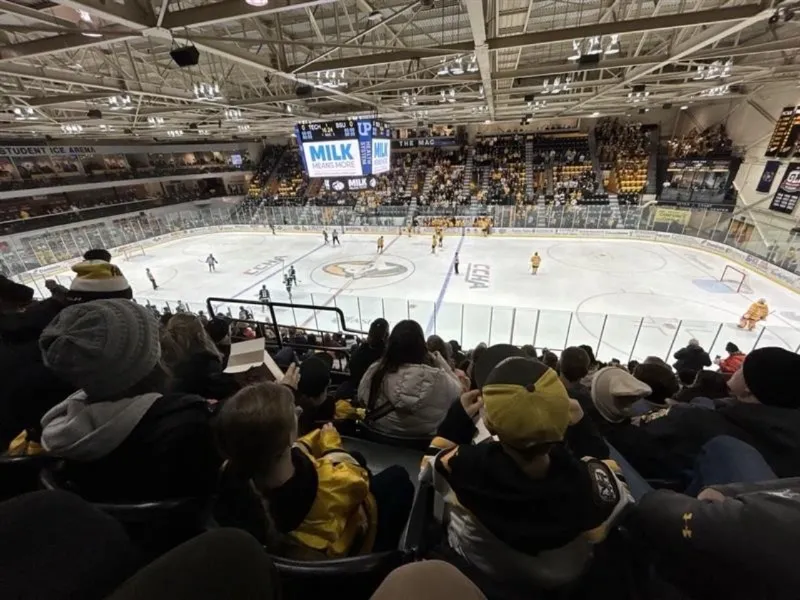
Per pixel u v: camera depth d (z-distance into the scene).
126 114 20.38
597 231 26.12
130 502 1.50
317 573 1.28
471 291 18.73
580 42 13.50
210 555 0.67
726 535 1.00
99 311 1.45
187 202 40.25
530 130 37.28
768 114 22.02
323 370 2.61
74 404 1.48
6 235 25.73
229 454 1.27
